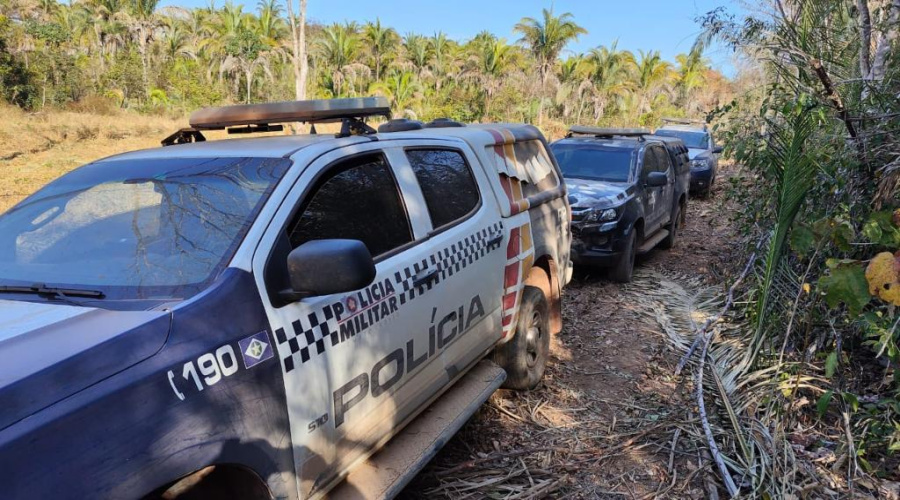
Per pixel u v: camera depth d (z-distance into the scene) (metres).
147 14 48.16
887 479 3.46
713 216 12.34
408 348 2.94
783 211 4.50
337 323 2.46
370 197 2.94
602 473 3.66
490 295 3.80
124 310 2.03
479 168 3.96
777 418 3.85
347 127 3.10
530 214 4.45
